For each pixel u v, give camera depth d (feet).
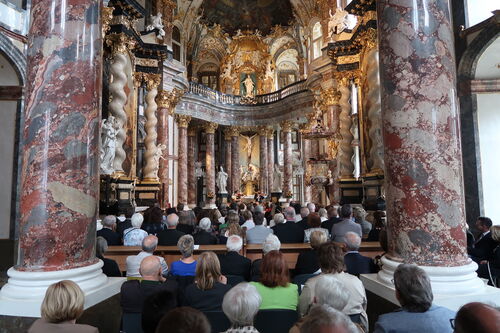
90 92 12.99
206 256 11.15
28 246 11.73
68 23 12.80
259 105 89.61
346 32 48.78
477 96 30.60
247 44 95.55
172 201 68.44
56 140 12.17
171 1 62.54
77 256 12.06
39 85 12.47
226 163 93.81
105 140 37.27
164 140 57.62
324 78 59.11
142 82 51.62
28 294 11.01
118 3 40.86
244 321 7.86
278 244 15.30
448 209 11.97
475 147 30.32
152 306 8.05
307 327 5.47
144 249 15.51
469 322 5.47
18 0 30.96
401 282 8.41
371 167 42.16
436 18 12.83
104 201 36.73
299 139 98.22
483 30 28.76
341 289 8.56
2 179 30.48
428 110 12.34
